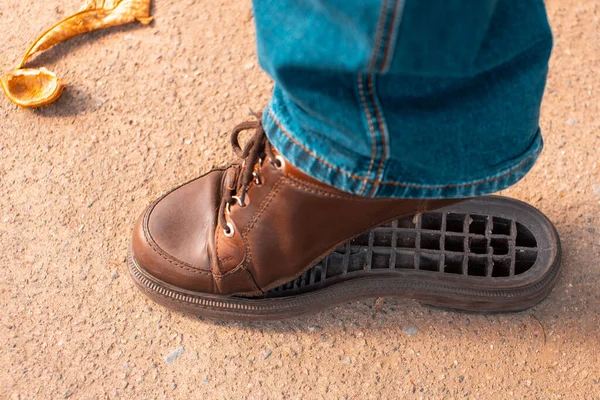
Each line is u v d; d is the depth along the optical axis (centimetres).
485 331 124
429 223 124
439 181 85
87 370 124
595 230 133
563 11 163
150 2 169
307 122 78
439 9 64
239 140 149
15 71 154
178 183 144
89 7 167
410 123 76
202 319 127
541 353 122
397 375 121
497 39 75
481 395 119
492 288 116
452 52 69
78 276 133
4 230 139
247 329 126
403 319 127
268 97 154
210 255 109
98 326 128
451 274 118
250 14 167
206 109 153
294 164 85
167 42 163
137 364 124
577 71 153
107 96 155
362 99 73
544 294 120
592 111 148
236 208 102
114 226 139
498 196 125
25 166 147
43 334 127
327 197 90
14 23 168
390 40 65
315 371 122
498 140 84
